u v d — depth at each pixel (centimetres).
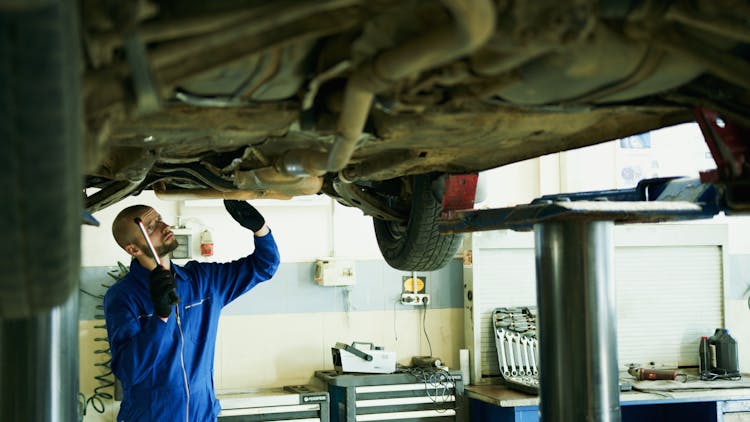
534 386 482
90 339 495
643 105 150
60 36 82
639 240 537
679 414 532
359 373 505
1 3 77
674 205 183
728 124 153
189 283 298
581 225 188
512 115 151
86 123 110
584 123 166
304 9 101
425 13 107
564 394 187
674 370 514
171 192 281
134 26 93
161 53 103
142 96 103
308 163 172
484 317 536
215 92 129
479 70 118
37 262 97
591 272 187
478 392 498
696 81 147
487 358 536
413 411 500
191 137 161
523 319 532
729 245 575
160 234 291
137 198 514
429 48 101
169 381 283
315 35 112
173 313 287
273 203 542
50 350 169
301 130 144
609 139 188
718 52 121
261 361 536
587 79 126
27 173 89
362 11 109
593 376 185
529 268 542
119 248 505
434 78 120
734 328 579
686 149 580
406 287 560
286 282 542
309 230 549
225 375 530
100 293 500
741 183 151
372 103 135
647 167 577
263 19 101
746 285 581
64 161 90
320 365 544
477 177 240
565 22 102
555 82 127
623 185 576
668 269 545
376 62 111
